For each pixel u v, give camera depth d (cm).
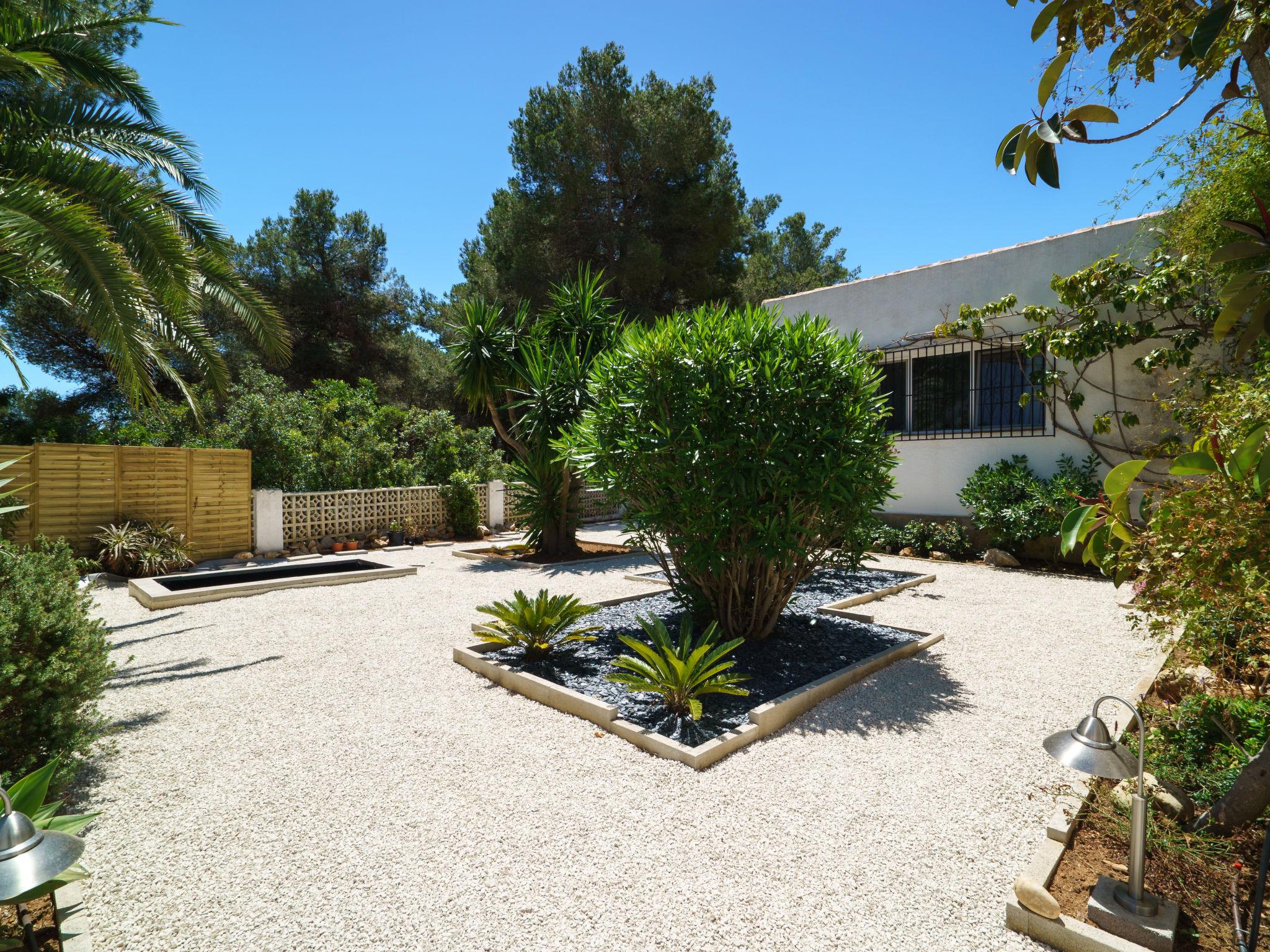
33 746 303
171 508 998
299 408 1325
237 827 279
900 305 1095
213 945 209
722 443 455
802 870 244
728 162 2184
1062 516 861
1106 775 195
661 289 2103
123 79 848
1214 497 233
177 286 755
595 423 526
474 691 445
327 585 854
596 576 913
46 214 601
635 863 249
